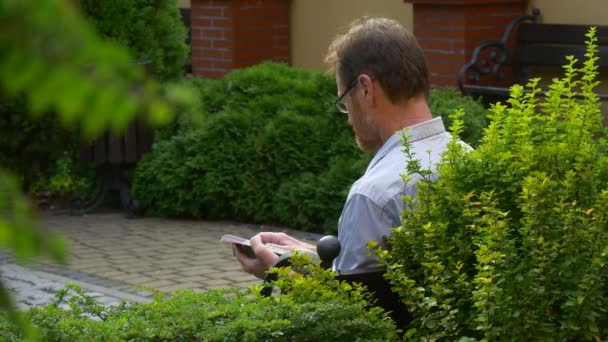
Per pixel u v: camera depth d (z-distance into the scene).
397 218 3.07
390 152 3.25
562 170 2.91
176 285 7.38
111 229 9.61
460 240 2.75
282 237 3.71
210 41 14.45
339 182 9.12
